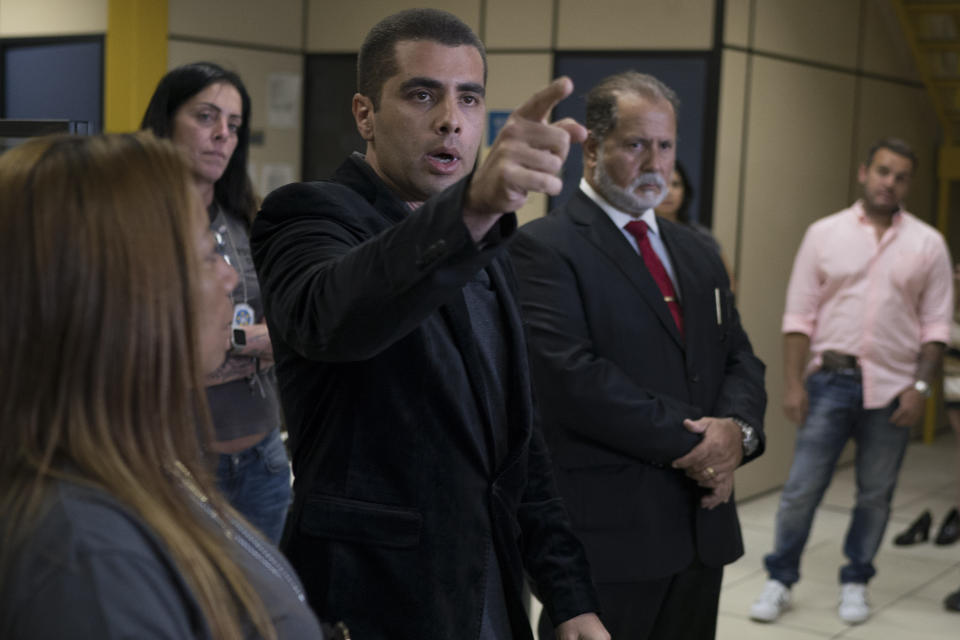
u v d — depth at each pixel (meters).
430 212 1.04
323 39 6.14
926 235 4.05
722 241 5.27
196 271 0.83
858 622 3.93
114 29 5.48
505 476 1.48
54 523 0.72
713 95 5.11
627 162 2.37
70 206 0.77
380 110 1.48
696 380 2.38
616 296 2.35
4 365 0.76
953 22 6.88
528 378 1.55
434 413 1.39
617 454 2.31
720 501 2.32
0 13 6.11
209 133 2.57
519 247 2.41
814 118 5.94
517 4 5.49
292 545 1.40
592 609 1.65
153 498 0.78
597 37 5.33
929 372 3.98
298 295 1.19
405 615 1.36
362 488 1.37
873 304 3.97
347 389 1.38
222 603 0.79
